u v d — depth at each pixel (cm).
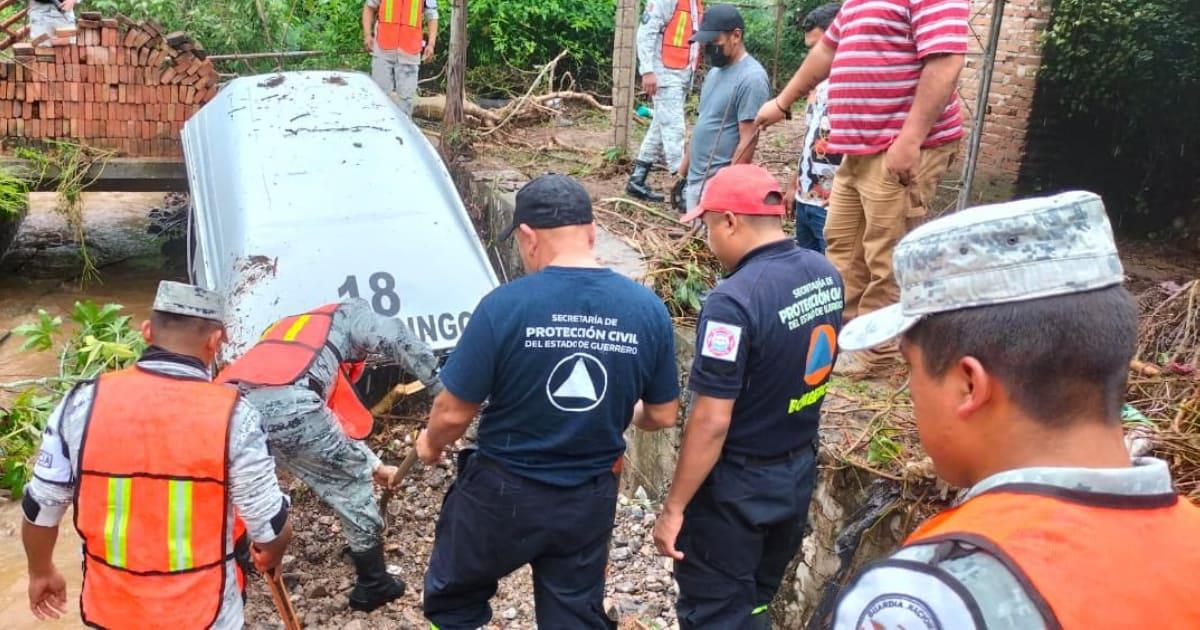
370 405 534
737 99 566
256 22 1070
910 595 106
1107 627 98
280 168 530
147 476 255
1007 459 113
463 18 823
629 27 817
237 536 294
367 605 395
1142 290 555
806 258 284
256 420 269
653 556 427
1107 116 664
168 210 1026
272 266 482
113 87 739
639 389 281
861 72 380
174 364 265
